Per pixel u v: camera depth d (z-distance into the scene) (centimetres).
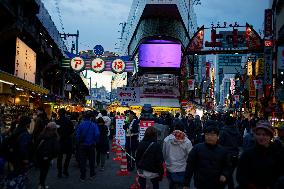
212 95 12031
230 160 595
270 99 3972
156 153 800
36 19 2500
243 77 7475
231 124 1030
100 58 2953
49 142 981
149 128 823
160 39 5550
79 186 1091
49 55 3212
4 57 2197
